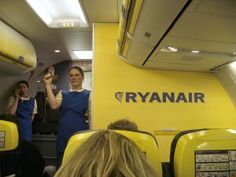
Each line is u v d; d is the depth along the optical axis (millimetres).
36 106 5012
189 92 3844
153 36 2547
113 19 3748
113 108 3678
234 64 3393
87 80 6512
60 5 3535
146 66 3723
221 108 3865
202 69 3781
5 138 2070
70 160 526
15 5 3449
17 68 4625
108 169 477
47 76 3328
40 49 5422
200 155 1419
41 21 3971
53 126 4988
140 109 3711
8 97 5172
